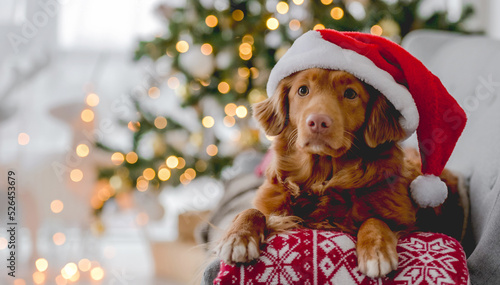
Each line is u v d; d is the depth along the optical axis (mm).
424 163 1305
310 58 1265
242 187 2355
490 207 1369
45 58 3615
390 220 1236
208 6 3111
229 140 3389
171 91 3967
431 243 1126
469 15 3244
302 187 1335
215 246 1215
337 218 1269
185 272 3004
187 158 3166
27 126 3488
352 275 1067
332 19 2887
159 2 3592
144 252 3836
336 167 1305
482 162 1524
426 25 3072
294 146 1347
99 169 3162
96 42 3875
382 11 3025
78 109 3529
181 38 3121
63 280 3137
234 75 3068
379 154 1306
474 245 1428
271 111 1384
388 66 1280
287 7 2982
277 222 1221
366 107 1287
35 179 3361
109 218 4160
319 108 1201
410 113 1247
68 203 3436
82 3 3842
